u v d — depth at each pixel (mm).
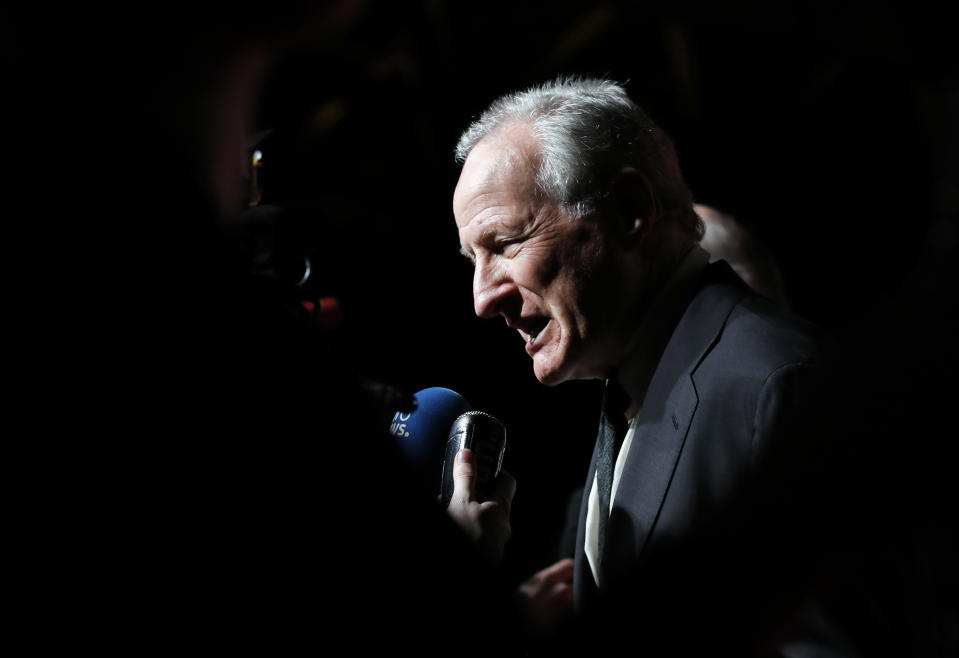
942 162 354
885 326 379
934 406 363
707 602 450
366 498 535
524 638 569
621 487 1465
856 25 6133
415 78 6824
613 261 1541
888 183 7133
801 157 7320
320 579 513
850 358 391
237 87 549
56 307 488
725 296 1519
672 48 6930
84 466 491
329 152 6875
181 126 522
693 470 1358
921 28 357
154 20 495
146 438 492
